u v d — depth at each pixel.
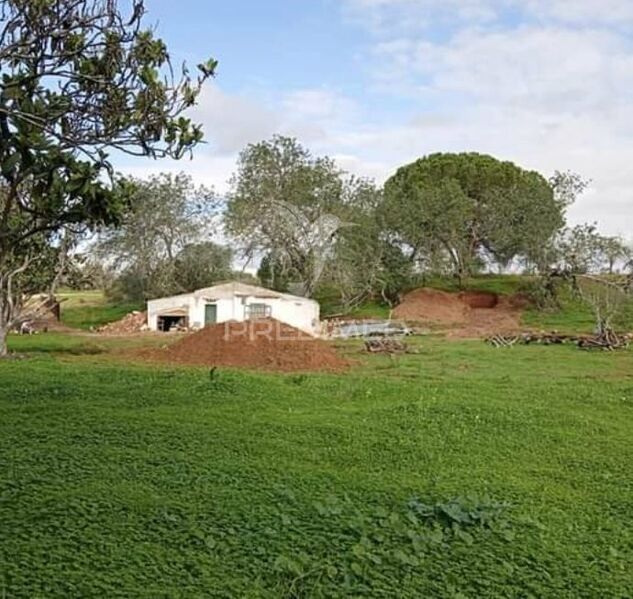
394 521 4.62
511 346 23.70
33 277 19.88
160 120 5.01
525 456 7.37
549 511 5.38
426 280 40.81
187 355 18.27
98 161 5.15
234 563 3.95
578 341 24.48
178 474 5.88
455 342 25.41
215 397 10.56
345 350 22.02
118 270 38.34
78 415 8.41
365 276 36.72
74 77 4.89
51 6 4.79
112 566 3.79
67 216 5.29
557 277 34.69
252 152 38.09
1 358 16.77
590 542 4.68
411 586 3.79
